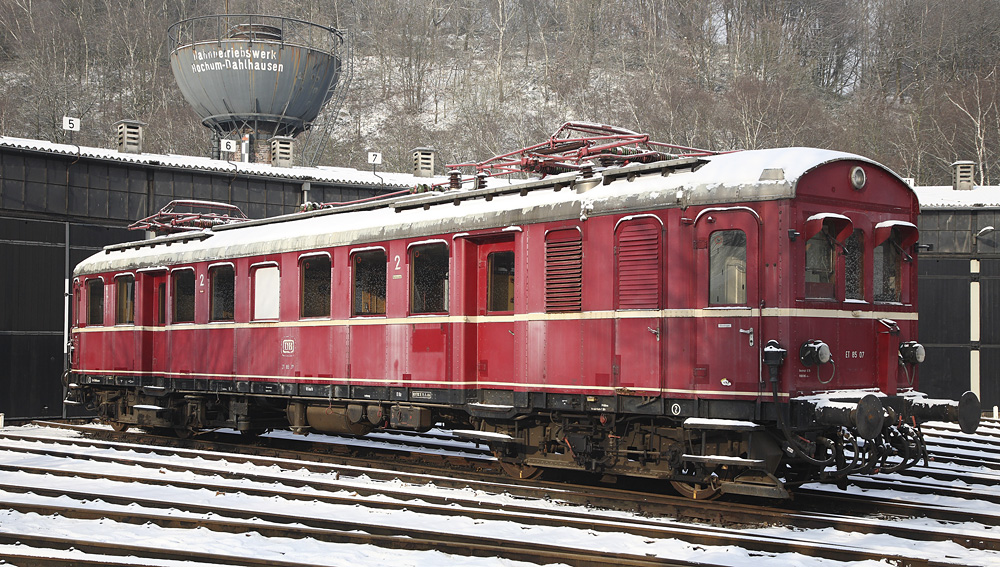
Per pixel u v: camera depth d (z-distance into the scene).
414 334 11.91
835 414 8.50
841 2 84.75
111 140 63.53
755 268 8.91
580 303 10.13
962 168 28.95
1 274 21.42
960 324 27.20
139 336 16.81
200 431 16.64
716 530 8.27
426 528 8.38
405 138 68.00
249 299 14.57
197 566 7.02
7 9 76.75
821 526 8.46
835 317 9.16
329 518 8.84
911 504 9.42
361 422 13.25
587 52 80.94
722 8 83.38
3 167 21.50
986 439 17.92
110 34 75.12
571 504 9.82
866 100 65.81
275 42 33.59
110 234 23.09
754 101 54.84
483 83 79.25
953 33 72.38
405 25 88.06
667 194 9.41
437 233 11.71
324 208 14.94
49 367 22.16
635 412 9.59
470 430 11.67
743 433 9.09
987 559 7.39
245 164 25.47
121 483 11.22
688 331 9.21
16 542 7.69
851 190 9.43
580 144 11.46
